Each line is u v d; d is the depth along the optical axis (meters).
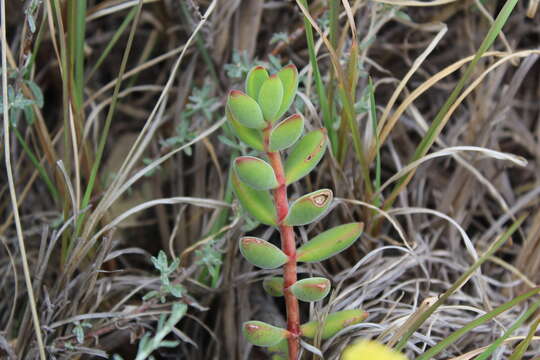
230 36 0.78
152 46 0.82
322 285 0.62
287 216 0.63
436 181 0.79
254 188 0.62
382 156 0.80
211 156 0.78
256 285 0.75
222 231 0.72
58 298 0.69
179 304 0.68
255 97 0.62
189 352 0.75
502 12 0.66
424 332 0.69
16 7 0.79
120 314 0.69
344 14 0.73
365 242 0.73
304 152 0.63
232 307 0.73
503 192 0.80
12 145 0.75
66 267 0.69
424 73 0.80
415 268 0.73
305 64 0.77
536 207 0.79
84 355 0.71
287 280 0.65
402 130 0.79
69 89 0.70
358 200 0.73
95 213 0.69
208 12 0.70
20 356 0.69
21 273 0.75
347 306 0.69
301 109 0.74
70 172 0.72
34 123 0.74
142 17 0.81
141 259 0.79
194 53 0.79
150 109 0.83
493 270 0.76
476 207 0.79
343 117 0.71
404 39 0.81
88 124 0.76
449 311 0.71
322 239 0.64
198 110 0.77
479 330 0.70
